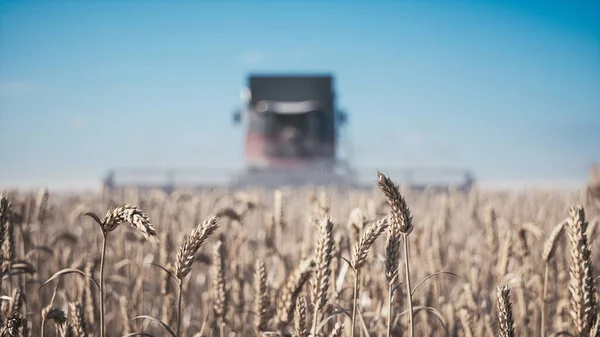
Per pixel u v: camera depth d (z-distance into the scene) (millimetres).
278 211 5293
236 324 4961
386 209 4902
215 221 2732
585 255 2584
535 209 8656
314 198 4691
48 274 5691
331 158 30984
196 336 3959
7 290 4453
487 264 6418
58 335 3285
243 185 29141
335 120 31594
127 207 2449
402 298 4152
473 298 4594
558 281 5512
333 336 2971
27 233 5195
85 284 4273
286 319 3154
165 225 6172
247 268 5473
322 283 2801
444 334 4902
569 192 8469
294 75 31953
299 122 31172
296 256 5453
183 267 2701
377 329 3828
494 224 5535
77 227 8117
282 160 31109
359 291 3729
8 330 3227
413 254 5941
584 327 2559
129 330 4801
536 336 4812
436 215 7668
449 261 6957
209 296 5422
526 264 4863
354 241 3584
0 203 3154
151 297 6203
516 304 5316
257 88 31828
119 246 6066
